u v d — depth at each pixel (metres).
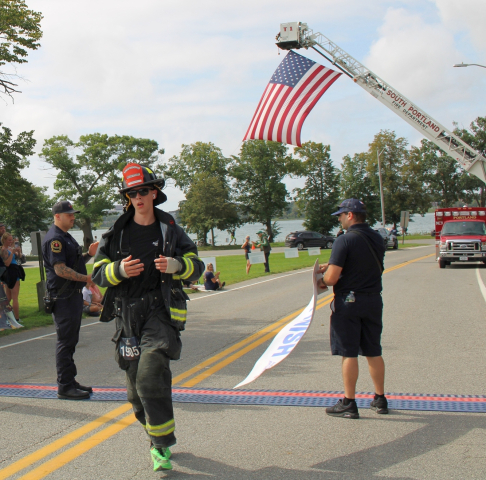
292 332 4.17
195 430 4.32
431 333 8.42
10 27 13.68
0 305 9.47
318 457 3.75
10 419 4.66
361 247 4.40
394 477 3.41
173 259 3.48
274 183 69.62
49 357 7.30
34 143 15.73
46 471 3.57
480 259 21.11
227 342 8.04
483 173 18.42
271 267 25.20
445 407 4.78
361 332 4.57
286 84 14.27
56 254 5.10
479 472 3.46
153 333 3.52
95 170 62.81
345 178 75.69
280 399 5.11
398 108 18.83
